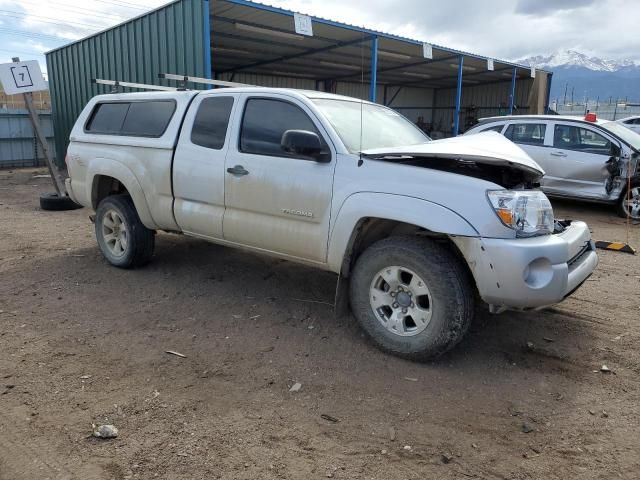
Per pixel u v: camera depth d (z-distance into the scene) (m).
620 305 4.87
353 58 18.64
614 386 3.41
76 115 15.97
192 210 4.82
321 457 2.65
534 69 21.36
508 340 4.07
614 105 33.69
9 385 3.26
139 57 12.35
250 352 3.80
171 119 5.02
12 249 6.55
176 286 5.18
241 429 2.87
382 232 4.03
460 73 17.91
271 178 4.17
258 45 16.19
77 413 2.98
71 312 4.50
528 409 3.13
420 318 3.58
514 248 3.26
